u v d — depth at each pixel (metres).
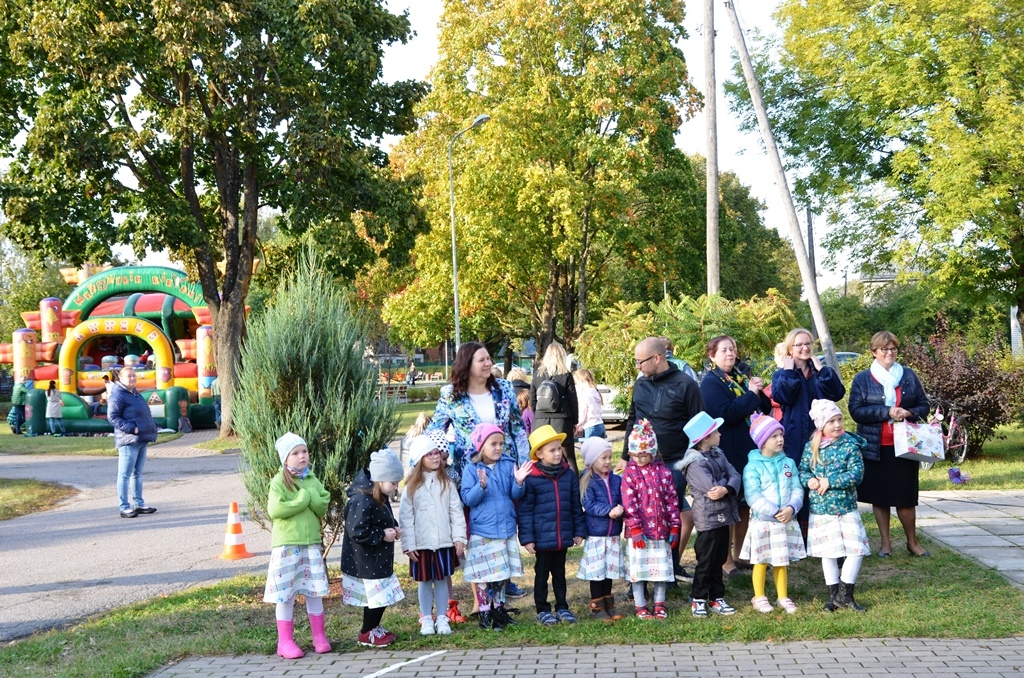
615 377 14.59
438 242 33.50
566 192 28.44
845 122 23.02
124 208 21.84
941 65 20.66
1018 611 6.22
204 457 20.84
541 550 6.34
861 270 24.27
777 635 5.86
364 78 23.50
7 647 6.25
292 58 21.77
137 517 12.27
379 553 5.97
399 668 5.50
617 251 33.06
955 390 14.67
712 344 7.45
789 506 6.42
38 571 8.93
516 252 31.50
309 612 5.96
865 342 40.53
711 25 14.73
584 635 5.97
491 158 29.86
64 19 20.14
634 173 29.59
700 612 6.44
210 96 22.53
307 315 7.51
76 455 22.33
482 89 31.64
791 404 7.51
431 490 6.18
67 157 20.62
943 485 12.05
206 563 9.07
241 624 6.55
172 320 30.20
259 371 7.40
